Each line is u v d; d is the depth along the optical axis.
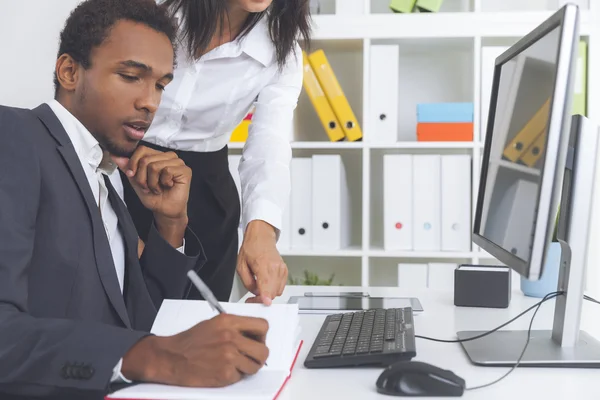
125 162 1.10
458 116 2.82
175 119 1.75
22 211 0.89
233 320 0.82
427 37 2.83
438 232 2.83
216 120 1.78
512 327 1.25
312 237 2.87
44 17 2.92
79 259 0.96
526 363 0.96
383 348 0.97
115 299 0.99
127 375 0.80
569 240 1.04
